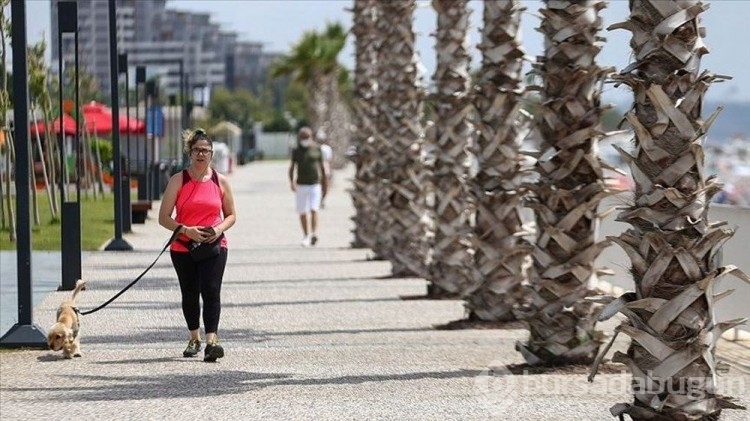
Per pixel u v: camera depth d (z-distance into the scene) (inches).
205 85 4065.0
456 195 1170.0
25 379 740.7
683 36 552.7
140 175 2406.5
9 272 1357.0
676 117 549.0
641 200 560.1
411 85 1409.9
